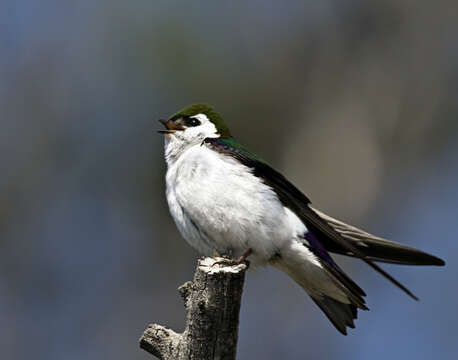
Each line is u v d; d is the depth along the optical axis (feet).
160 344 21.18
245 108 42.04
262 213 25.31
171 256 41.27
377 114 44.42
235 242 25.59
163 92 40.86
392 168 43.78
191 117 29.35
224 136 29.01
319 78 44.37
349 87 44.65
